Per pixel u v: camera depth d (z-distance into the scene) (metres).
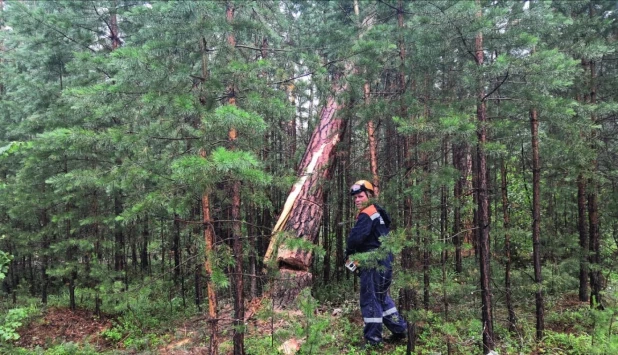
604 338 4.59
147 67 3.49
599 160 6.98
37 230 8.73
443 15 4.23
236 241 4.00
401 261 5.52
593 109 5.44
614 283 7.43
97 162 7.25
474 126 3.75
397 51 6.05
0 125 9.45
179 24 3.77
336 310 6.75
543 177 6.74
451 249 4.16
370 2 6.75
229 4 4.14
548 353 5.07
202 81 3.91
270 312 4.31
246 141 3.82
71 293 7.86
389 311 5.33
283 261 6.23
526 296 7.03
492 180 8.36
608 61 7.72
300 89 6.16
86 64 7.15
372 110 5.85
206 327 5.58
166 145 4.61
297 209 7.00
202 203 3.89
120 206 7.90
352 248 5.26
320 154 7.54
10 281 10.47
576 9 7.05
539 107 4.44
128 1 8.37
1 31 8.89
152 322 6.82
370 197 5.39
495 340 5.38
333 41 7.51
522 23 4.50
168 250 8.38
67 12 8.12
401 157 8.09
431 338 5.25
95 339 6.59
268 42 6.46
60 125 7.01
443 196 5.86
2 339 5.67
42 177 7.54
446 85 5.59
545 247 7.06
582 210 7.41
